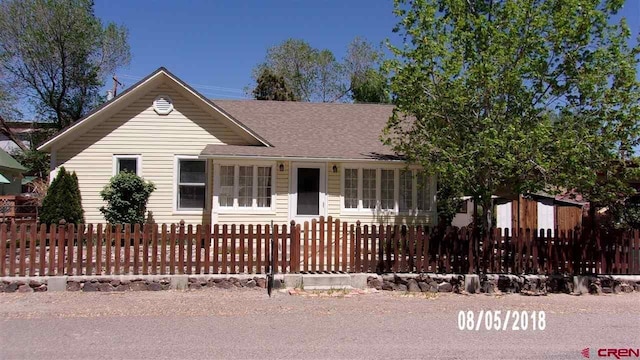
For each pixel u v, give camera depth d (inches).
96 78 1343.5
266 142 596.4
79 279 359.3
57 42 1249.4
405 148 430.0
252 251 384.2
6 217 659.4
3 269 359.3
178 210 612.1
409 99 413.1
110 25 1357.0
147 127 614.2
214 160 568.1
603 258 416.2
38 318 292.8
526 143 363.3
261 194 576.7
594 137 374.6
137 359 225.5
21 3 1202.6
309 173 580.7
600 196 414.3
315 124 689.6
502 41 393.4
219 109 607.2
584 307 347.9
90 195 604.7
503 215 765.9
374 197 584.7
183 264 376.8
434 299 365.1
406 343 256.1
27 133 1398.9
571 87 405.4
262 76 1449.3
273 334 267.6
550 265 412.5
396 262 398.6
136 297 347.3
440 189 653.9
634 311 337.1
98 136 607.8
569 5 386.9
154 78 606.2
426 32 418.0
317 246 424.5
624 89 385.7
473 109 412.8
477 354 240.5
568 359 236.1
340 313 315.9
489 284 396.5
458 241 404.8
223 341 253.9
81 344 246.2
